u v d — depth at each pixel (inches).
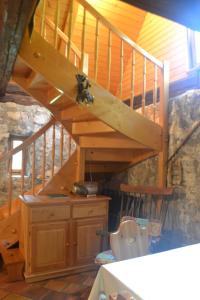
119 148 129.8
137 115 112.7
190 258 61.4
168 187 119.6
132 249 79.0
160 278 51.2
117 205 154.0
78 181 133.1
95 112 100.1
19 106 164.4
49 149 169.3
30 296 97.7
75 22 148.3
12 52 77.2
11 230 125.2
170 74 141.3
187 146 113.3
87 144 129.8
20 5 52.5
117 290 50.6
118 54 170.4
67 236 115.7
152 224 100.1
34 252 108.6
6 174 157.9
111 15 154.6
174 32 140.1
